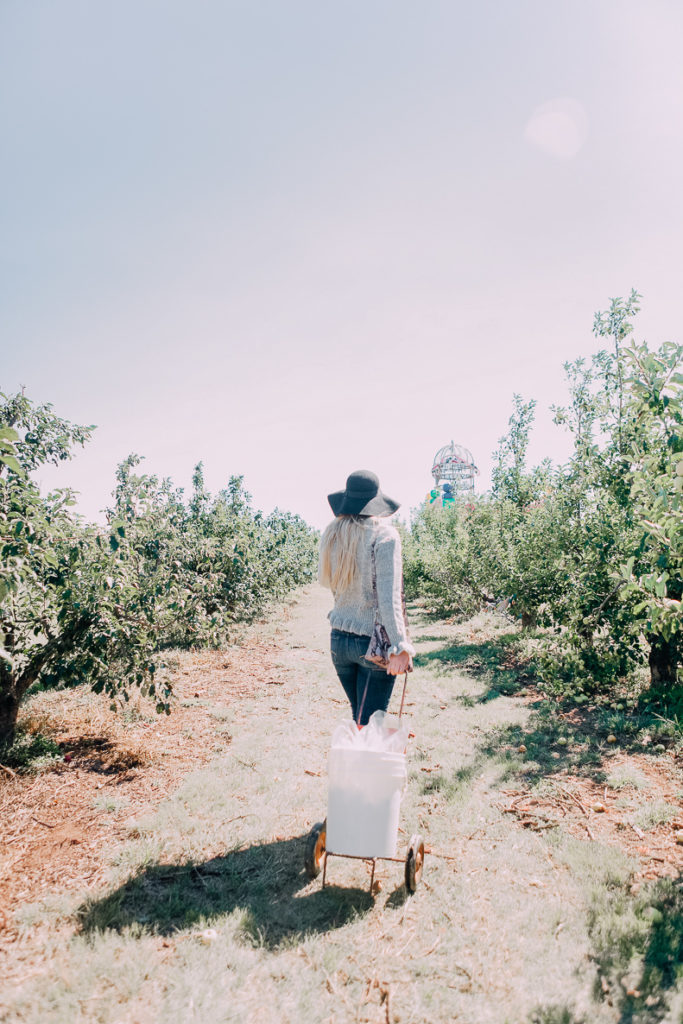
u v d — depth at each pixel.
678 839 3.21
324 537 3.12
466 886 2.85
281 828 3.43
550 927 2.54
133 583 4.90
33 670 4.62
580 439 7.66
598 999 2.13
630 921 2.53
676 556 4.32
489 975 2.27
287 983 2.23
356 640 3.04
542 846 3.22
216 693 6.86
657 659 5.91
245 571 12.03
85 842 3.22
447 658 8.71
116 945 2.39
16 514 3.68
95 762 4.41
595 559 6.31
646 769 4.21
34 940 2.40
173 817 3.49
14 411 5.71
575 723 5.37
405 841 3.32
